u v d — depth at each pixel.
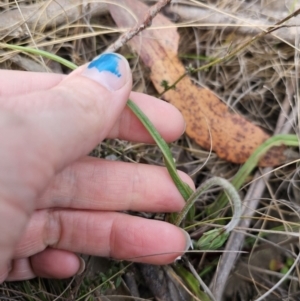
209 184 0.12
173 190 0.13
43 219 0.13
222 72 0.16
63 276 0.14
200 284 0.14
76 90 0.10
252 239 0.15
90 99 0.10
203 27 0.16
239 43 0.16
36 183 0.10
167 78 0.15
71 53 0.16
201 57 0.16
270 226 0.15
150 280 0.14
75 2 0.15
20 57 0.15
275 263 0.15
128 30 0.14
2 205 0.09
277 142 0.14
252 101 0.16
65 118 0.10
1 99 0.10
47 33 0.16
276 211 0.15
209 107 0.15
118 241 0.13
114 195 0.13
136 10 0.15
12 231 0.10
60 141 0.10
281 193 0.15
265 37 0.15
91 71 0.11
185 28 0.16
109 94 0.11
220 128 0.15
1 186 0.09
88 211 0.13
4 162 0.09
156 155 0.15
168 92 0.15
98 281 0.14
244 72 0.16
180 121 0.13
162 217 0.15
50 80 0.13
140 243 0.13
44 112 0.10
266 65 0.16
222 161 0.16
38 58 0.15
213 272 0.15
